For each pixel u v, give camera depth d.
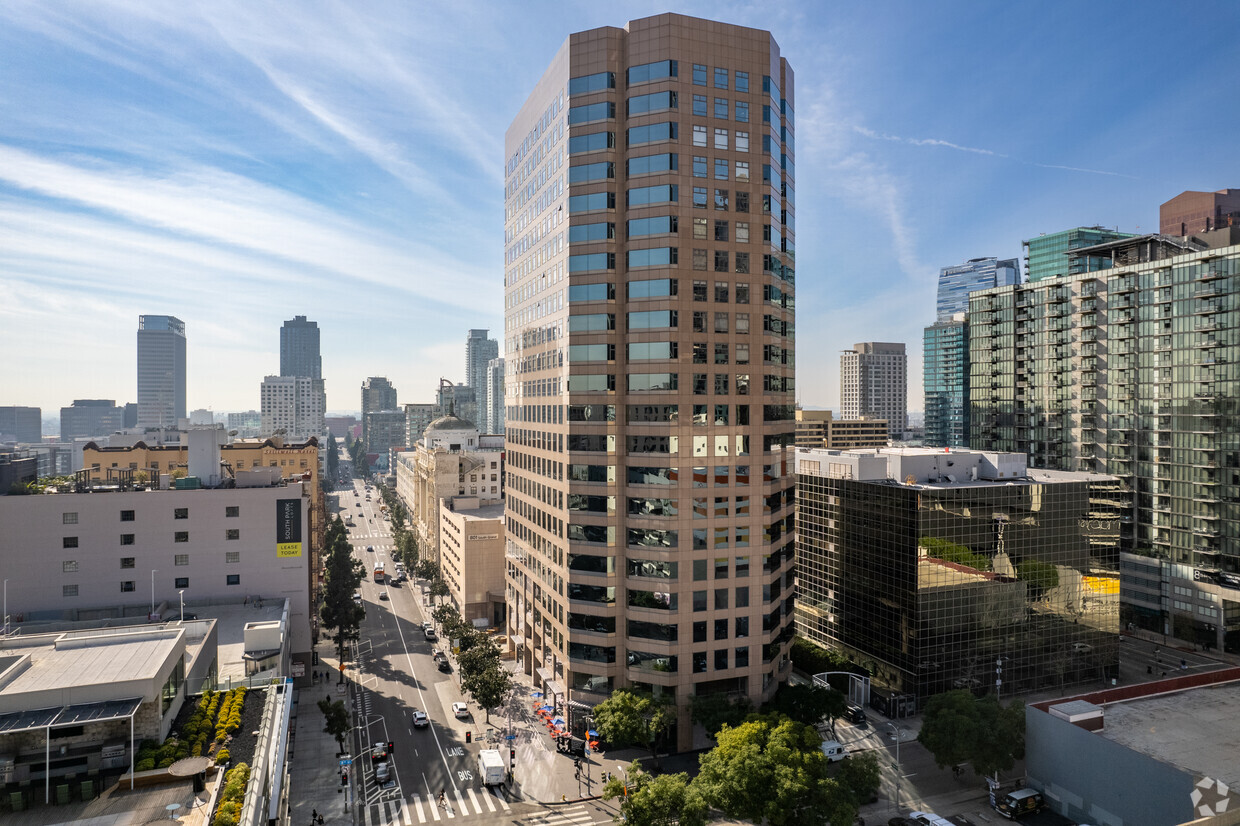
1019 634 96.75
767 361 85.31
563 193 88.75
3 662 49.22
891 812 68.81
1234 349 118.19
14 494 93.56
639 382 82.75
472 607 133.62
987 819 68.25
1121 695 77.75
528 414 105.12
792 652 104.69
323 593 144.25
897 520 94.19
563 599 87.88
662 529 81.25
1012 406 165.12
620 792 61.72
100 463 166.12
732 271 83.88
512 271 115.31
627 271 84.44
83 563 92.25
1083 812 67.62
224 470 121.38
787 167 92.31
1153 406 132.25
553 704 90.88
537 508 99.94
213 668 68.38
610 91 84.50
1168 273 130.12
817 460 113.44
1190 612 121.75
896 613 94.38
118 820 38.41
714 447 82.38
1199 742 67.00
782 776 58.59
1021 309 162.62
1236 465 117.50
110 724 45.34
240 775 42.28
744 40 84.81
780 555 88.44
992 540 95.00
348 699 97.62
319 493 181.62
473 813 68.31
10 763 42.56
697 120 82.69
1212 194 173.38
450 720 90.75
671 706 79.38
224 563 97.88
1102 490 102.56
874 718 91.31
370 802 70.12
